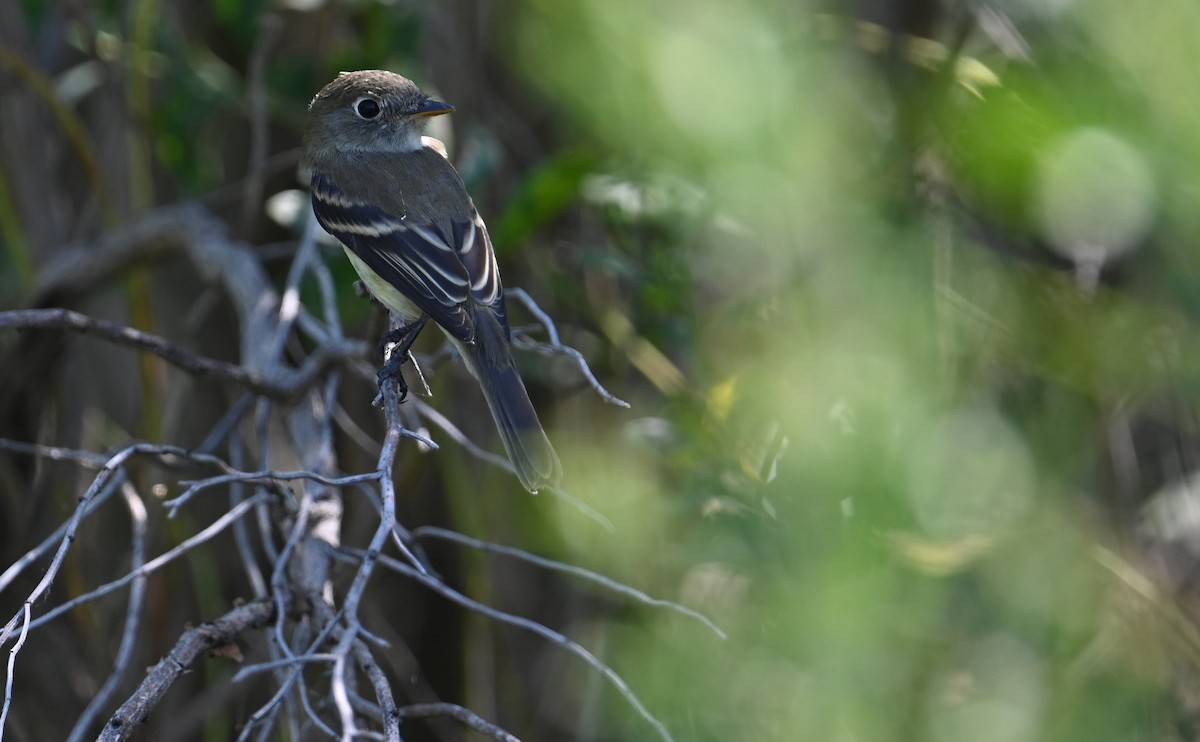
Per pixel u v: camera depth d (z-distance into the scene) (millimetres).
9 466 9820
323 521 6938
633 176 8812
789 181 7328
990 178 6730
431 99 9039
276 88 10344
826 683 7227
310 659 4891
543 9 7273
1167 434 8945
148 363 10008
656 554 8898
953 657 7785
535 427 7301
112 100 10484
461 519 10156
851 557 7199
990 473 8086
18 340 9688
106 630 9906
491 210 10438
